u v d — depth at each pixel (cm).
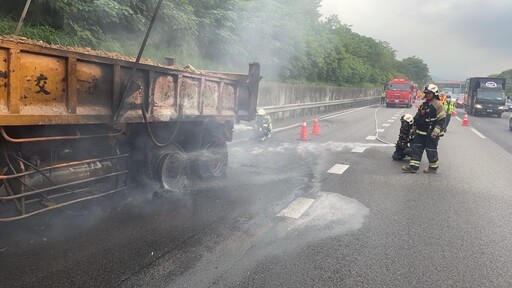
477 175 848
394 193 681
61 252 404
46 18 1064
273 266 393
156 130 609
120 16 1248
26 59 386
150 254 409
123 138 539
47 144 437
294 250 432
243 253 420
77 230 462
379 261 412
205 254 414
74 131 461
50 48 404
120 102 486
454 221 542
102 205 537
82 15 1122
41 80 402
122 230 468
